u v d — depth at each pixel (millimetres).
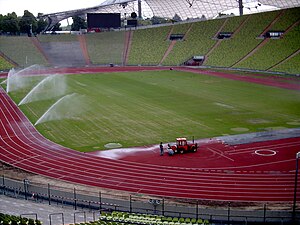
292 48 108562
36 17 169125
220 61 118812
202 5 151500
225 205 31531
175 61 127750
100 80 97250
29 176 38125
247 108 63781
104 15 149500
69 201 31781
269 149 44594
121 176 37906
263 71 105000
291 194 33656
